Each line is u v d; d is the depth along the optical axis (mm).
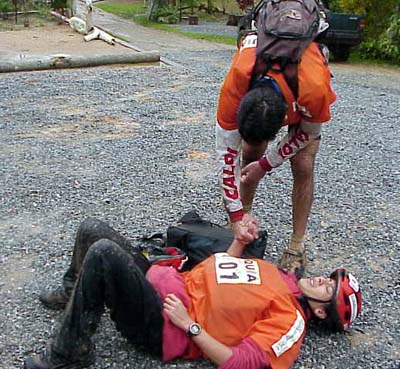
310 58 2387
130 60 9641
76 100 7055
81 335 2209
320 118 2479
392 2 11016
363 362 2484
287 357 2207
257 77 2350
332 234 3699
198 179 4562
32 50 10391
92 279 2168
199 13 19297
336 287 2473
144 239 2977
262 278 2369
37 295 2889
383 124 6484
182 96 7398
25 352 2465
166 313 2295
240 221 2557
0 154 5055
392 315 2844
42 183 4395
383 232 3768
